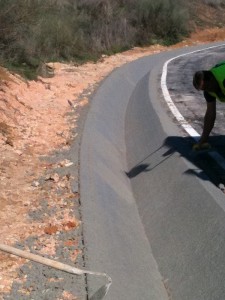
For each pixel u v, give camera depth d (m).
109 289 4.10
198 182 5.85
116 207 5.81
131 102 11.87
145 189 6.57
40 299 4.01
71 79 12.91
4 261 4.51
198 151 7.31
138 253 5.01
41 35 14.88
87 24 19.86
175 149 7.39
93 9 21.42
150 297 4.30
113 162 7.45
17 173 6.59
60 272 4.33
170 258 4.90
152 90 12.07
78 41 17.23
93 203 5.52
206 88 6.56
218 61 18.58
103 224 5.18
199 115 9.93
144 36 23.45
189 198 5.61
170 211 5.64
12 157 7.08
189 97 11.66
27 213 5.47
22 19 12.46
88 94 11.50
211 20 30.50
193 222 5.15
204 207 5.23
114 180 6.68
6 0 11.76
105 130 8.88
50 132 8.45
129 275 4.49
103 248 4.71
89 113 9.31
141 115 10.01
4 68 10.93
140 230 5.60
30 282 4.22
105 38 20.00
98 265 4.41
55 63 14.68
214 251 4.50
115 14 22.66
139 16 24.52
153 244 5.29
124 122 10.23
